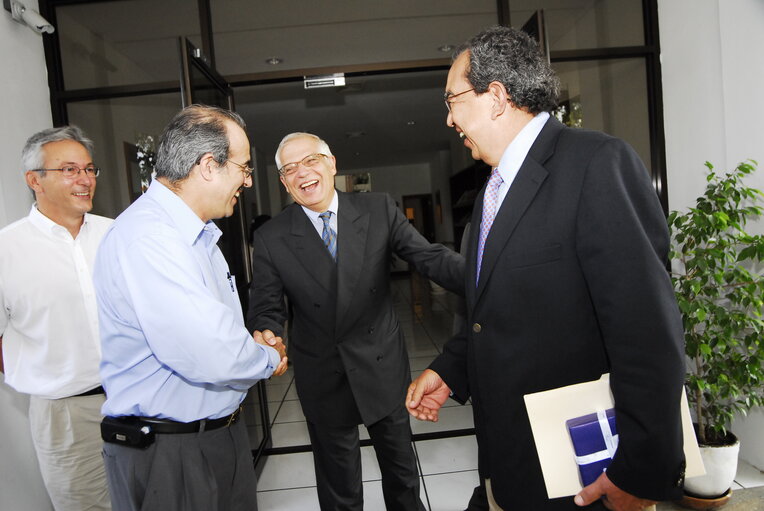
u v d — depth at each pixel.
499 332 0.90
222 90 2.62
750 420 2.35
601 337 0.86
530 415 0.85
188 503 1.11
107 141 2.70
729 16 2.20
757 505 2.05
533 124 0.93
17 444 2.04
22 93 2.31
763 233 2.12
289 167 1.66
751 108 2.14
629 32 2.72
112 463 1.13
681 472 0.77
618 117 2.74
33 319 1.60
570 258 0.83
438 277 1.74
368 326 1.75
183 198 1.13
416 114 7.20
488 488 1.07
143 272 1.00
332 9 2.87
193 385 1.10
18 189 2.20
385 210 1.82
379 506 2.25
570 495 0.85
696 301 1.98
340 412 1.78
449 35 3.07
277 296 1.79
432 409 1.22
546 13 2.71
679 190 2.61
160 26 2.66
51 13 2.57
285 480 2.59
